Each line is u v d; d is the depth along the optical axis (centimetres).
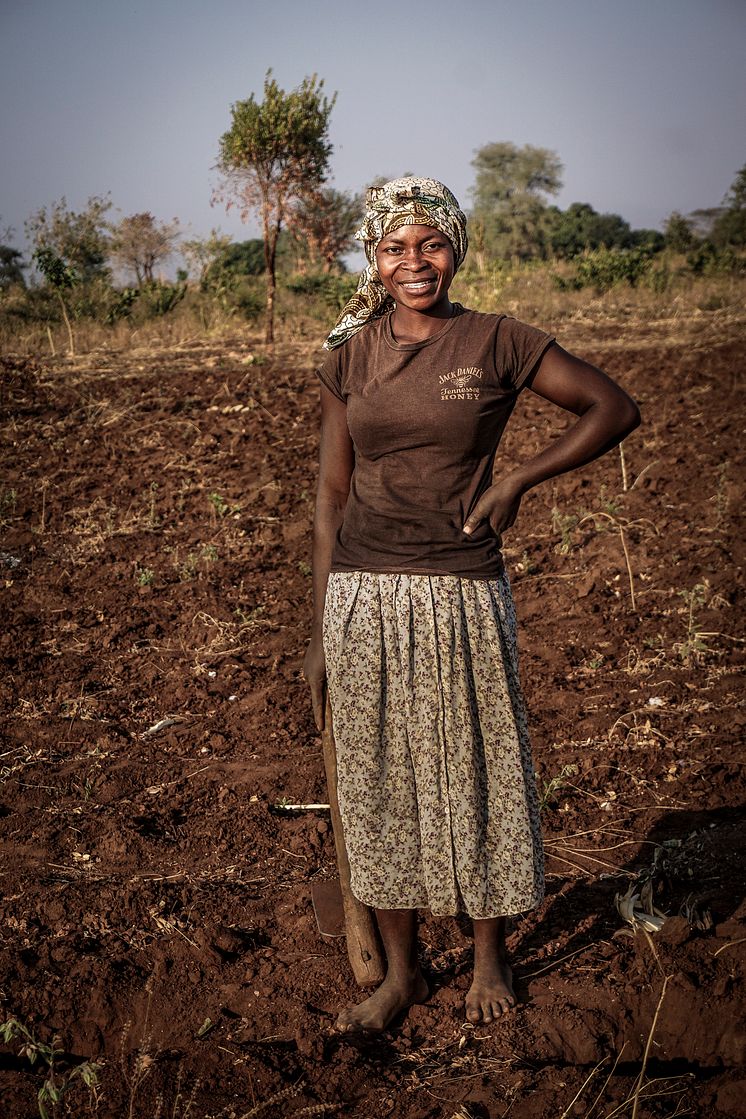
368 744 251
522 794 253
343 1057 254
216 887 334
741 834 348
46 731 446
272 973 290
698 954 281
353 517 255
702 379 1148
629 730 429
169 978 287
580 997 272
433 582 247
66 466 851
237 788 397
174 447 905
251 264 4469
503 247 6206
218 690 486
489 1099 239
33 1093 248
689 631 513
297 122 1497
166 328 1695
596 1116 233
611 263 2388
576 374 242
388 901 256
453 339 244
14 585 614
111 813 381
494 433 249
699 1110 236
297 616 571
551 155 6397
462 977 287
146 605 585
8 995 279
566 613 562
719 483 765
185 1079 251
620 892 322
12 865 347
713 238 4300
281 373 1234
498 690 251
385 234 240
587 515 708
